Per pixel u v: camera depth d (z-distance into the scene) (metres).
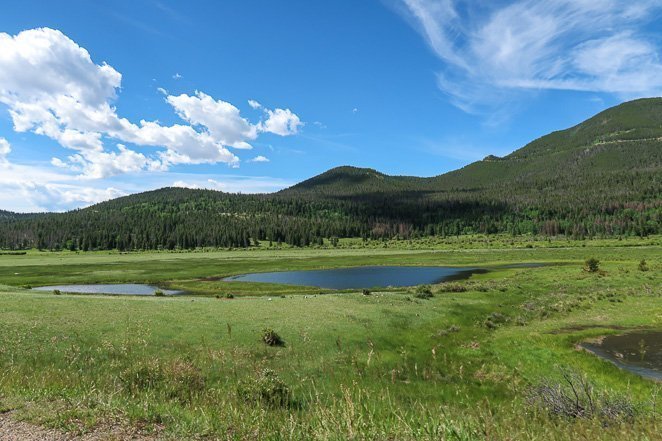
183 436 7.17
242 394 12.19
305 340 30.02
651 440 7.25
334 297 50.62
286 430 7.05
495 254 146.38
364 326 35.44
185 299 48.12
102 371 20.47
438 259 137.12
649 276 65.00
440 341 33.59
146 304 39.88
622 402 11.11
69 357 22.33
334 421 6.89
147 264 136.12
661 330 35.50
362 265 129.00
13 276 98.81
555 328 37.28
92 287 84.38
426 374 24.00
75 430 7.34
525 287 60.16
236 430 7.26
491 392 21.66
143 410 8.47
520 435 7.02
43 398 9.24
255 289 79.38
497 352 30.62
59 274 104.12
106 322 31.05
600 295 51.41
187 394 12.93
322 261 142.75
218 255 185.88
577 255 124.88
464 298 51.56
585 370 25.84
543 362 27.77
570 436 7.75
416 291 55.28
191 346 27.05
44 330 27.45
